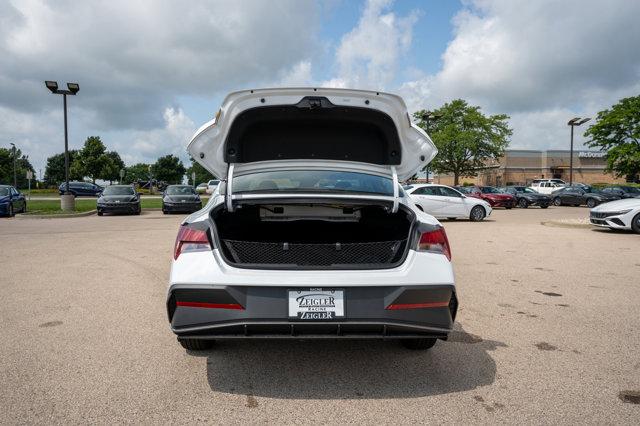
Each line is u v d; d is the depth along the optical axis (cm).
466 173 4222
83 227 1291
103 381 281
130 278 579
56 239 980
